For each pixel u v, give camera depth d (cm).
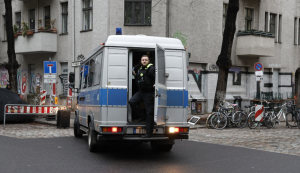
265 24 2466
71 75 1227
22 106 1399
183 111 807
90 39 2106
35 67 2512
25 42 2391
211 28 2123
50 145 970
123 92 771
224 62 1598
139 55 917
